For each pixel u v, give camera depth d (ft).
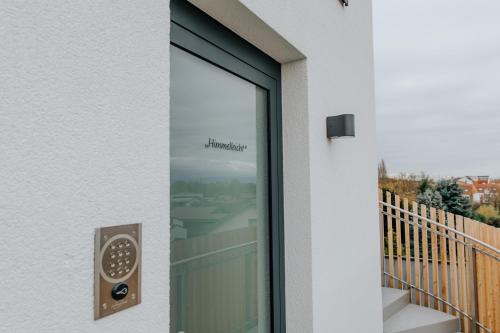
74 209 2.43
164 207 3.17
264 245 6.31
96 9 2.66
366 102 11.03
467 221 15.80
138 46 3.00
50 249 2.27
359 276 9.48
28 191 2.17
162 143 3.19
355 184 9.52
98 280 2.55
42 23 2.29
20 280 2.11
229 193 5.52
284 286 6.63
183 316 4.62
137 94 2.97
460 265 15.58
